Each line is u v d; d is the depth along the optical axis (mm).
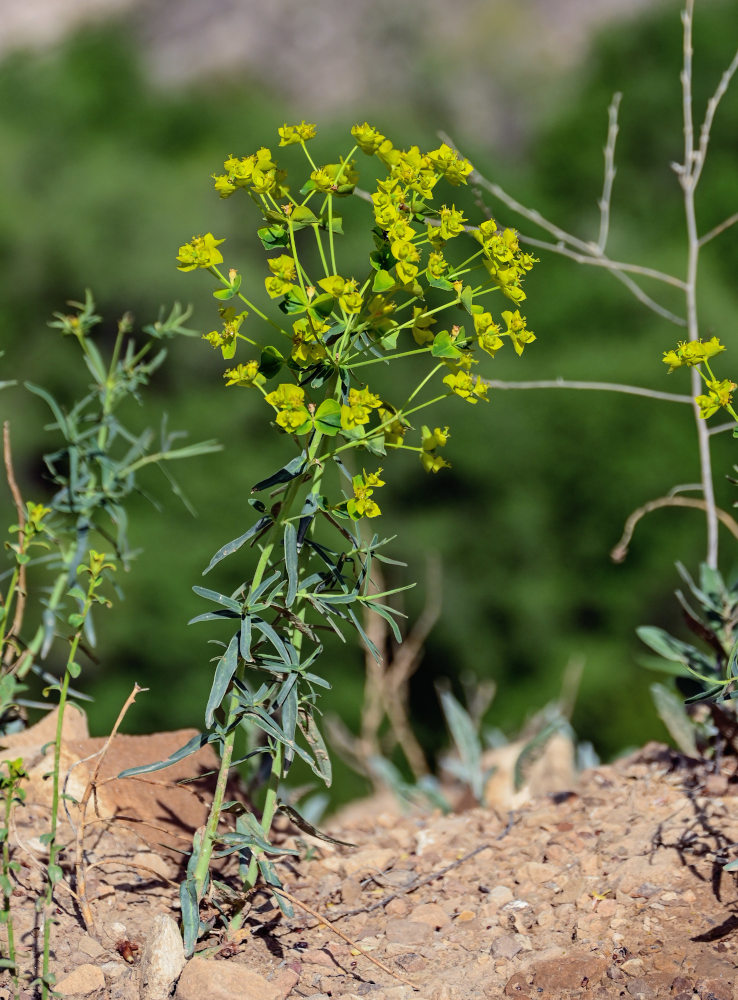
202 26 28906
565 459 15727
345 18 28047
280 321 15289
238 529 14531
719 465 15445
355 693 13609
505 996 1570
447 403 15812
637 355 15766
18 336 15797
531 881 1898
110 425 2336
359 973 1643
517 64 25609
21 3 31797
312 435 1572
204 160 18047
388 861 2068
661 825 2012
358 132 1523
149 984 1533
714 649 2201
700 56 18422
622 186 18234
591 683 15172
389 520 15781
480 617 15734
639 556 15742
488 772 3016
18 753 2102
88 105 19609
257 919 1804
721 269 16953
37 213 16234
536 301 16719
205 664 13953
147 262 15594
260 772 2299
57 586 2207
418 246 1588
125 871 1887
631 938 1664
